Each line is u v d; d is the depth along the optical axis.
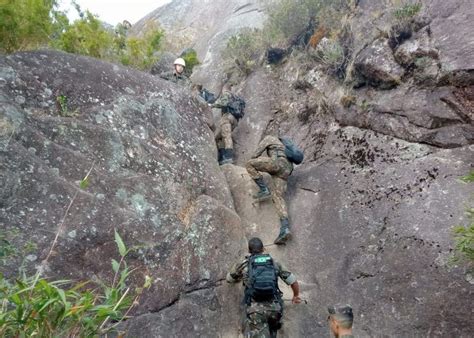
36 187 3.57
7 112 3.74
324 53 6.39
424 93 5.02
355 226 4.54
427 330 3.60
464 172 4.36
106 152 4.21
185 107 5.52
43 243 3.36
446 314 3.58
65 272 3.36
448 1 5.31
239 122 7.05
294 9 7.58
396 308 3.81
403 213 4.33
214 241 4.36
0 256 2.91
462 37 4.93
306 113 6.46
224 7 12.66
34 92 4.15
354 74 5.80
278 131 6.64
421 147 4.84
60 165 3.84
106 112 4.50
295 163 5.25
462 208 4.07
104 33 6.36
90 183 3.89
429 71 5.01
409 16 5.44
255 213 5.25
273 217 5.16
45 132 3.96
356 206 4.70
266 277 3.79
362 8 6.45
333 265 4.38
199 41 11.66
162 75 7.46
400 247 4.11
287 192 5.33
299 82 6.90
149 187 4.28
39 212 3.49
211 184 4.95
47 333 2.16
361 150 5.24
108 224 3.75
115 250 3.69
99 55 6.36
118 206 3.94
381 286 3.98
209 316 3.97
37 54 4.46
